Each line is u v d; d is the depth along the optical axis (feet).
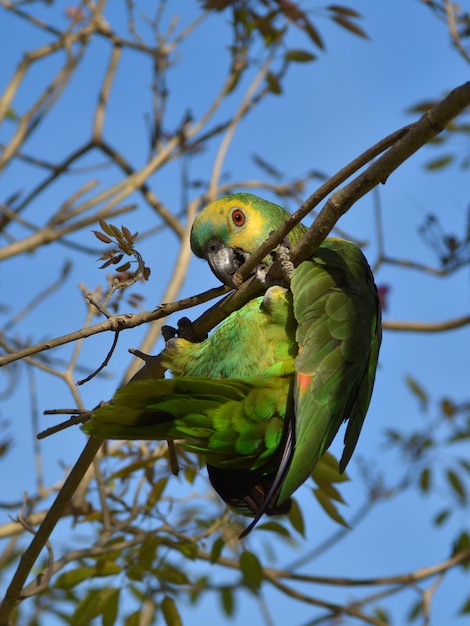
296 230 22.50
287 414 16.56
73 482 17.97
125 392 15.38
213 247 21.85
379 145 15.14
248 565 22.45
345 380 16.96
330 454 22.39
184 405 15.88
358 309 17.88
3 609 19.40
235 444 16.66
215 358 17.83
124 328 16.72
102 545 22.25
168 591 22.93
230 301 17.94
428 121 14.73
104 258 17.11
